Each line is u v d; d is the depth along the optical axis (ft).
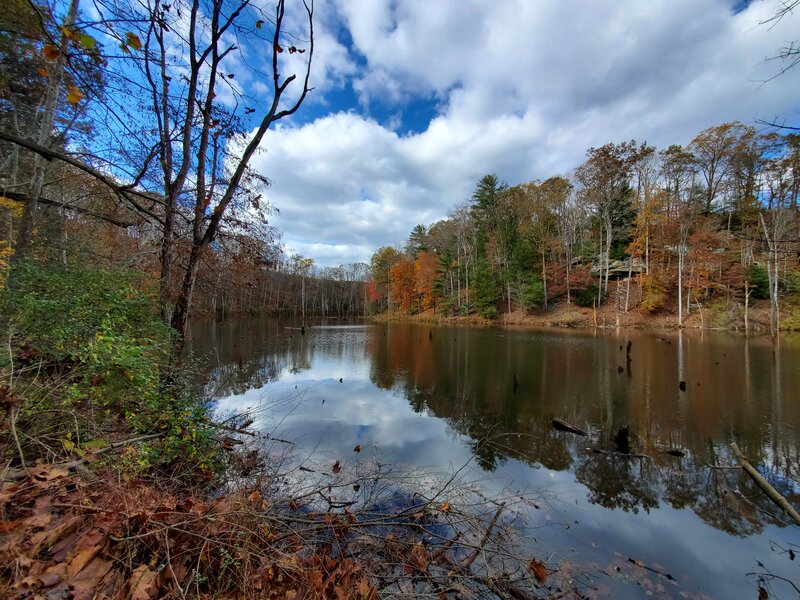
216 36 15.67
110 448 9.57
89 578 4.84
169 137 16.37
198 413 13.55
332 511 12.55
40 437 8.51
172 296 18.42
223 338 67.92
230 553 6.72
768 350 51.39
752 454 20.04
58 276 12.46
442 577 9.53
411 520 12.43
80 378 10.81
